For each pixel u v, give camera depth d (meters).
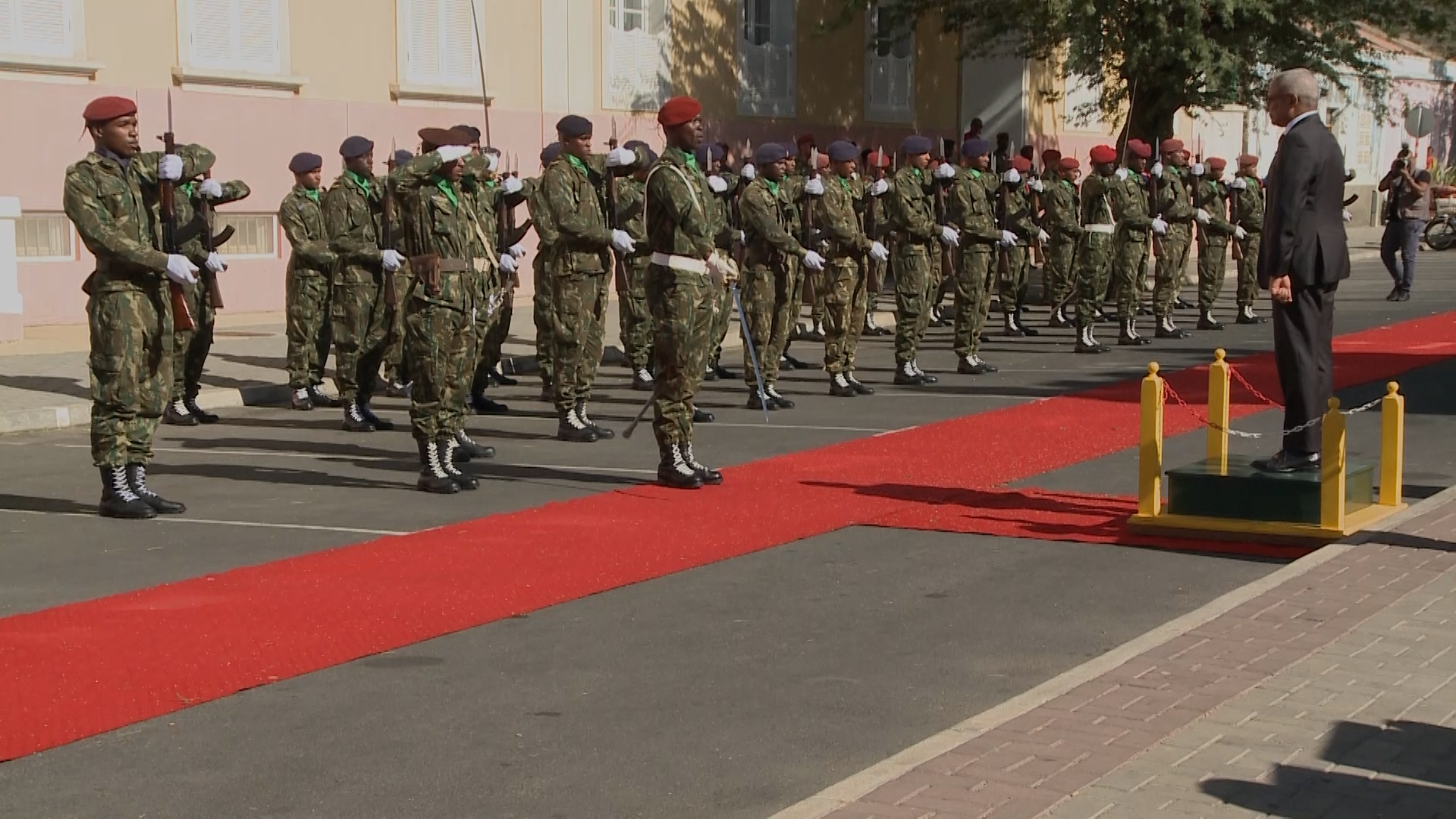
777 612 7.44
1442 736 5.38
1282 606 7.03
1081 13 23.45
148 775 5.45
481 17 23.34
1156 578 8.05
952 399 14.62
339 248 13.05
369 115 22.08
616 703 6.17
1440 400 13.70
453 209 10.35
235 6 20.34
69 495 10.37
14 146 18.31
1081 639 6.99
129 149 9.46
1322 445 8.59
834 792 5.02
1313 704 5.71
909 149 15.70
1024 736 5.40
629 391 15.72
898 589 7.84
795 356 18.42
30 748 5.66
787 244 13.45
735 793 5.27
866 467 11.03
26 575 8.15
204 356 13.52
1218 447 9.42
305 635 6.98
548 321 14.63
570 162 12.16
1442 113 51.22
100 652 6.73
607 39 25.33
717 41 27.20
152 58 19.53
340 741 5.77
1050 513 9.50
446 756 5.62
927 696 6.24
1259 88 25.77
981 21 26.67
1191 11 23.66
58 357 16.33
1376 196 46.28
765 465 11.20
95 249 9.30
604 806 5.17
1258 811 4.75
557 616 7.38
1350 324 20.45
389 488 10.53
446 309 10.24
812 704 6.15
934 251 20.91
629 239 12.27
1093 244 18.20
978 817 4.70
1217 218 20.42
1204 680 5.99
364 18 21.91
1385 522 8.66
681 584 7.94
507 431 13.08
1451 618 6.80
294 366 14.48
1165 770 5.07
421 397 10.35
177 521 9.50
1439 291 25.48
